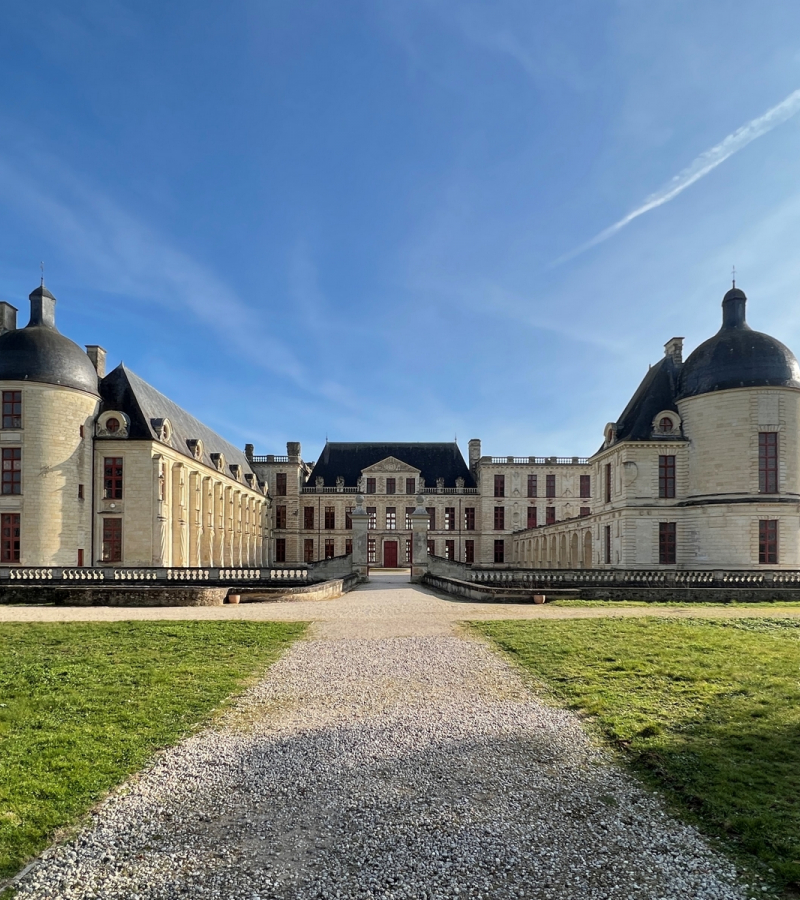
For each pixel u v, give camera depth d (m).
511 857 6.34
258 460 77.12
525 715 10.89
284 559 76.12
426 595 32.47
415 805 7.51
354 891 5.77
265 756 9.08
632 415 43.78
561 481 75.38
